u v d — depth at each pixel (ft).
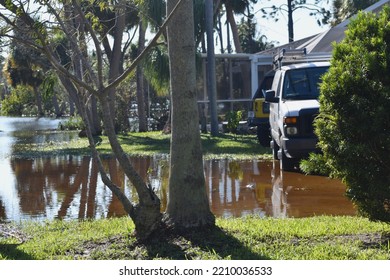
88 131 26.84
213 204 37.70
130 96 122.42
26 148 83.87
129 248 25.13
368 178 24.94
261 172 49.75
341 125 25.05
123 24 97.25
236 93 97.09
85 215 35.70
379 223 28.48
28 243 27.50
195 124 26.20
